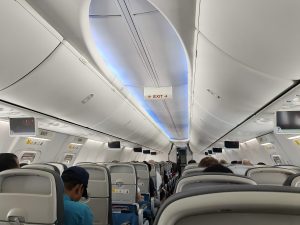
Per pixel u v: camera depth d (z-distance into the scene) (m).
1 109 5.80
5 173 2.56
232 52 3.74
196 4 3.12
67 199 2.72
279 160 12.76
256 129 9.97
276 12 2.64
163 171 14.76
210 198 0.90
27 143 8.96
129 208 5.40
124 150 21.38
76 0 3.33
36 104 5.61
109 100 7.41
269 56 3.50
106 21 4.93
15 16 3.17
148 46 6.00
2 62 3.74
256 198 0.88
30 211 2.48
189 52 4.80
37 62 4.16
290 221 0.93
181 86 8.89
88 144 14.05
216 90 5.85
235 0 2.67
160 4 3.39
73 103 6.30
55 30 3.88
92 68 5.46
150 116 13.93
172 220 0.93
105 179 4.33
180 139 26.33
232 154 22.02
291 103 5.62
